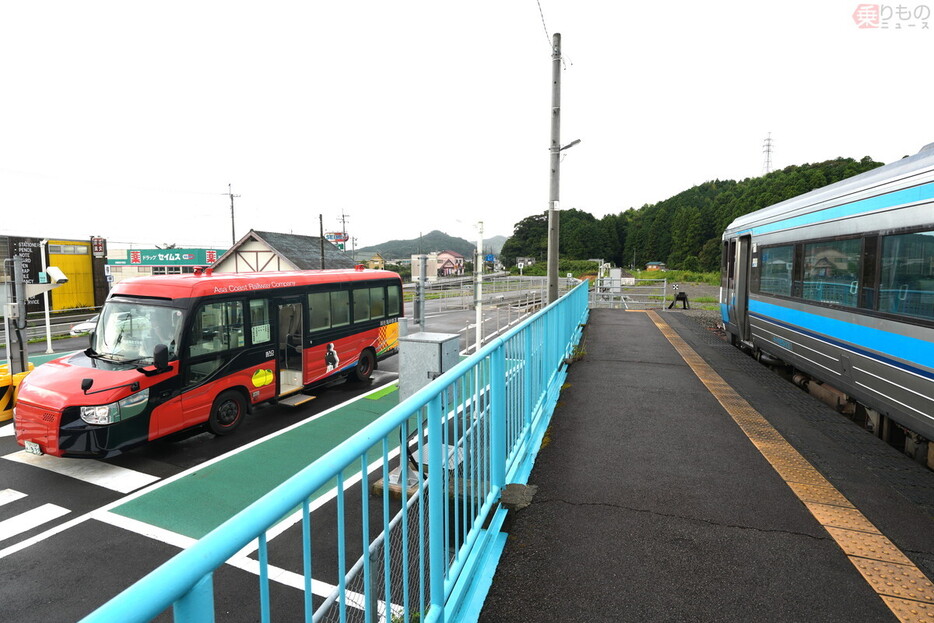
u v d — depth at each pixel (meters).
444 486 2.46
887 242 5.22
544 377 5.63
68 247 25.62
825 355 6.64
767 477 4.11
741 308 10.59
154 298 7.22
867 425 5.88
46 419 6.03
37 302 24.03
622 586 2.76
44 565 4.34
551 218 12.89
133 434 6.34
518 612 2.57
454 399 2.55
